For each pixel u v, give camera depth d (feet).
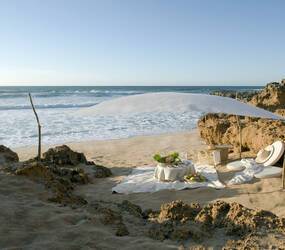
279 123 42.78
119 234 13.55
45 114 100.99
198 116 101.65
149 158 44.55
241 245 12.43
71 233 13.08
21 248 11.91
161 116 101.60
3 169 22.47
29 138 63.77
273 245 12.28
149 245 12.48
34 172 21.39
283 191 26.78
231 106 22.34
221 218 14.67
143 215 17.03
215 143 48.57
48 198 17.60
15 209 14.96
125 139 61.46
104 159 44.39
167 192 27.78
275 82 86.58
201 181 29.89
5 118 91.45
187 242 13.16
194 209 15.99
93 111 22.21
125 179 32.32
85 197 26.84
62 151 37.70
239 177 30.07
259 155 35.63
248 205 24.23
